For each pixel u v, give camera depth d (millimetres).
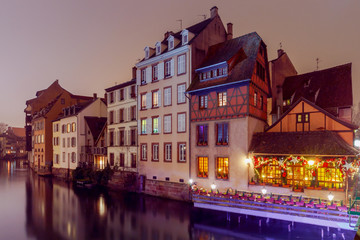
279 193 16344
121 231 15523
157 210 19500
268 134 18375
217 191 17562
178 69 23281
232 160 19047
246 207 15523
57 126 43156
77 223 17203
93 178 31578
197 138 21281
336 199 14312
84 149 36094
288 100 25078
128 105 28734
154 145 24984
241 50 20828
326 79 23672
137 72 27219
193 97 21781
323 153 15016
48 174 43250
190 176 21500
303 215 13680
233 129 19172
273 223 15727
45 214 19422
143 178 26031
